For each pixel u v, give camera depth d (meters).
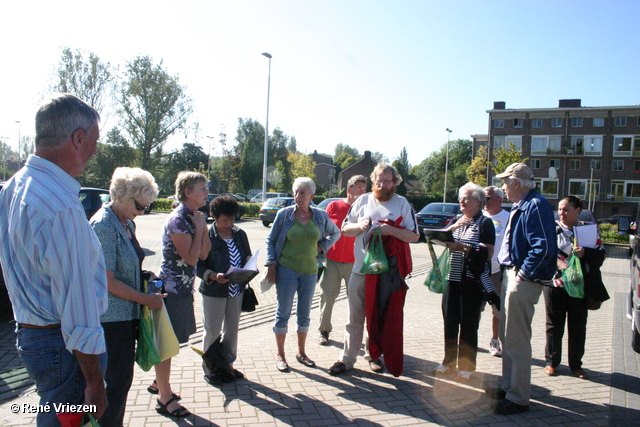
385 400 3.43
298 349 4.15
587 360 4.57
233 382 3.65
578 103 49.19
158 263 9.38
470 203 3.98
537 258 3.18
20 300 1.61
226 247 3.61
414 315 6.14
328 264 4.72
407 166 82.81
